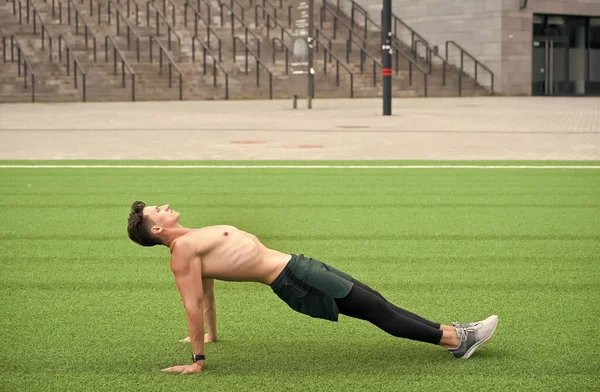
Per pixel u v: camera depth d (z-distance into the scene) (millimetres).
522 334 5242
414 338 4633
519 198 10820
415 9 47406
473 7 45156
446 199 10719
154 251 7668
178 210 9836
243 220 9203
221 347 5020
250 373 4562
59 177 12602
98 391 4309
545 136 19047
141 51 38625
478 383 4398
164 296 6160
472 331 4746
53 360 4789
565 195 11062
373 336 5219
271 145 17031
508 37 44438
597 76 47969
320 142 17641
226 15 43406
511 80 44750
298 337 5203
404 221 9195
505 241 8148
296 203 10367
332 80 40500
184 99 36250
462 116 25906
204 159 14797
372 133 19609
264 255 4492
